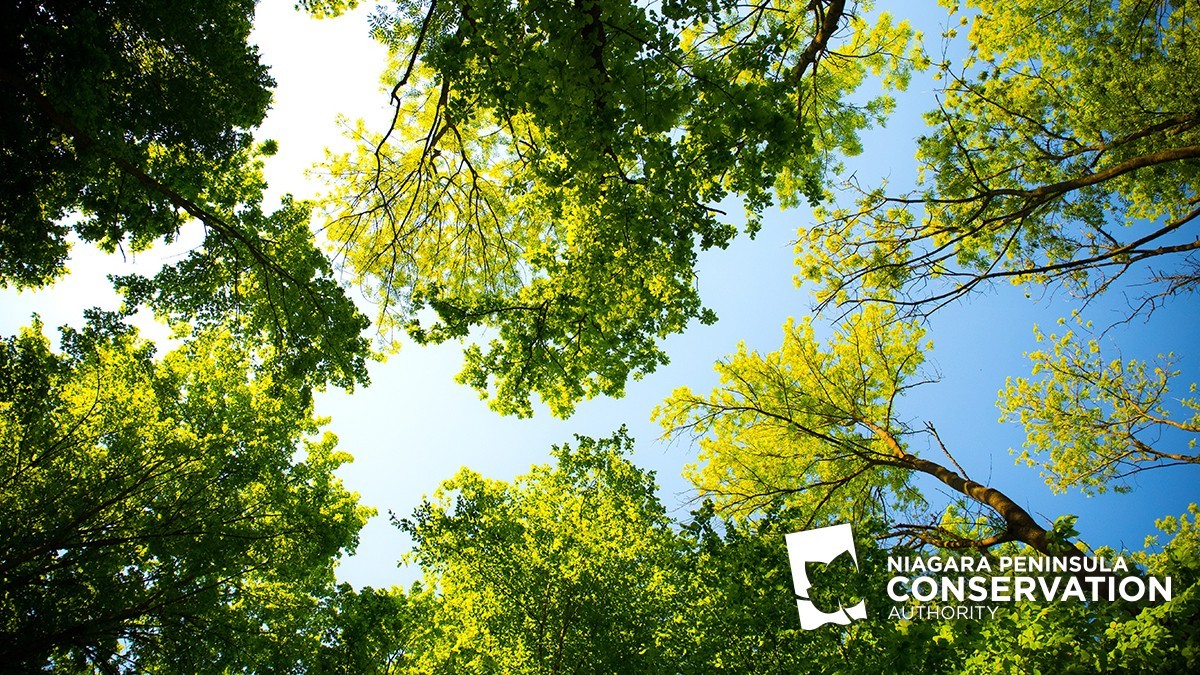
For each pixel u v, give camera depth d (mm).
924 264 8328
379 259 11125
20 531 7734
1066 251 9969
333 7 9094
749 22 8844
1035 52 11164
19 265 8164
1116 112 9492
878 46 10234
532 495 10984
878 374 12469
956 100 10336
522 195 10094
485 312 9547
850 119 10422
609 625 8578
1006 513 8000
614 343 9852
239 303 10125
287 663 8352
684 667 7566
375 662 8711
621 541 9648
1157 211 10633
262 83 9359
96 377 9344
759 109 5602
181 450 8828
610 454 10484
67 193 8164
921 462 10164
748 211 6609
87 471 8625
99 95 7008
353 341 10039
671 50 5551
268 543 9125
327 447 11727
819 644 6812
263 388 10539
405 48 9477
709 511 7551
